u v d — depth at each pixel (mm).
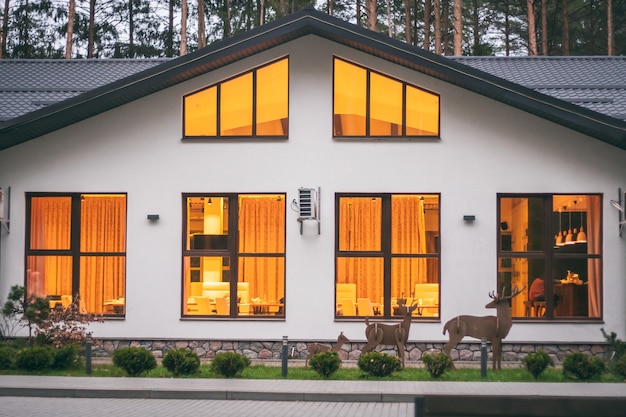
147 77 19562
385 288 20250
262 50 20422
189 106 20688
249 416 12703
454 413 6906
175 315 20375
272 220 20516
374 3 35906
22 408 13453
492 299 20047
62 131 20688
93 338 20312
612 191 20078
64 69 25906
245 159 20516
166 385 15422
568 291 20219
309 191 19766
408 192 20297
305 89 20469
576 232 20250
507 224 20281
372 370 16688
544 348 19953
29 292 20781
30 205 20891
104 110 20594
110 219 20797
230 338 20234
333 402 14461
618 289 20016
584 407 6832
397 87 20453
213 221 20594
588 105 21859
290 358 20109
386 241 20297
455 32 32094
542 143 20156
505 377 16766
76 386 15203
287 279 20234
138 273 20500
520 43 43719
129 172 20625
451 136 20281
